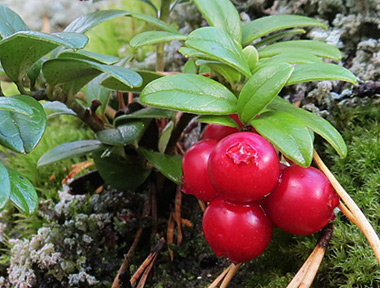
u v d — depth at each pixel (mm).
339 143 101
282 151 96
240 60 102
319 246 104
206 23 169
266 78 100
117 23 192
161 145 126
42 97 113
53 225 130
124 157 128
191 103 101
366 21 139
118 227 129
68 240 126
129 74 104
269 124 99
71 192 138
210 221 101
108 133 119
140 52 178
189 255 127
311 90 136
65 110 126
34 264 125
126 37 193
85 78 112
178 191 133
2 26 106
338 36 140
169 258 125
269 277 117
